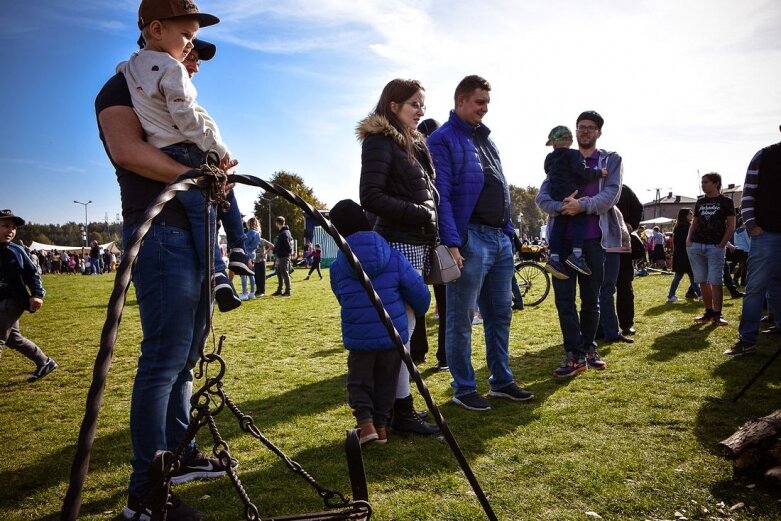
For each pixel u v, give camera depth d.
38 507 2.46
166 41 2.21
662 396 3.68
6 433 3.56
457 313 3.70
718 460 2.63
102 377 0.96
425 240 3.36
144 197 2.17
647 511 2.20
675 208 66.06
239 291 13.38
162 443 2.21
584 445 2.89
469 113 3.76
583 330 4.58
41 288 5.10
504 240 3.88
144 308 2.18
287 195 1.41
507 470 2.63
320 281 17.83
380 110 3.29
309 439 3.19
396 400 3.21
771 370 4.24
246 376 4.88
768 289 5.23
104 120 2.13
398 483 2.53
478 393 3.71
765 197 4.65
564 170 4.52
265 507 2.34
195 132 2.14
